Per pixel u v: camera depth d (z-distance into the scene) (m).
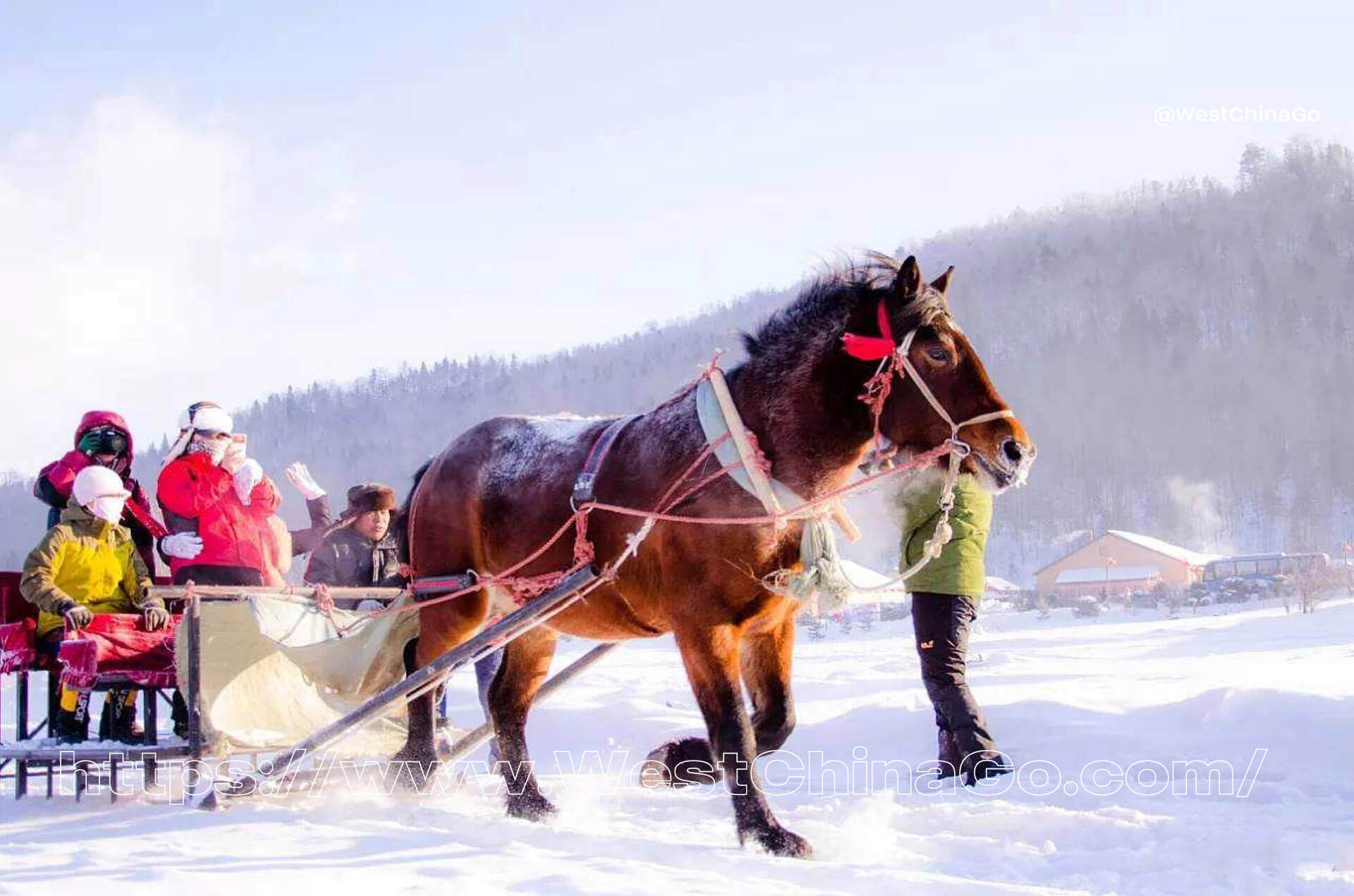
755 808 5.90
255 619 7.50
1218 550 147.12
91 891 4.87
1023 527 153.75
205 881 5.05
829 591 6.10
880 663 20.22
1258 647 19.97
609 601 6.86
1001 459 5.83
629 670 21.06
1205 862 5.44
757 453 6.20
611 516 6.73
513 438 7.80
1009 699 10.05
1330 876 5.07
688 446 6.47
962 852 5.83
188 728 7.46
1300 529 142.88
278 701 7.76
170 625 7.84
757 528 6.12
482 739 7.93
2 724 12.99
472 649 6.81
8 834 6.49
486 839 6.05
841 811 6.82
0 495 140.50
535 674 7.68
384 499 9.98
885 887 5.00
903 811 6.59
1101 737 7.89
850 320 6.19
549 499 7.20
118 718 8.17
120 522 8.83
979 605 7.80
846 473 6.26
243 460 8.71
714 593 6.19
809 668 19.83
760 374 6.37
